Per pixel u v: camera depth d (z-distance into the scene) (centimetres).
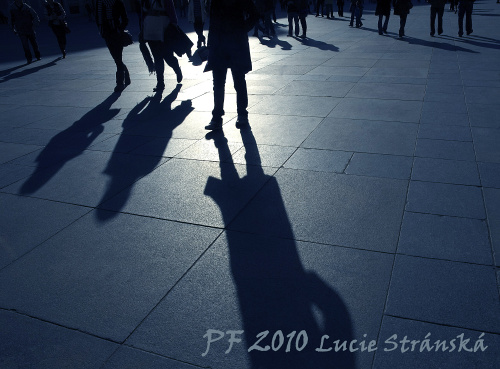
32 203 395
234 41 526
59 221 361
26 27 1262
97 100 774
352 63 963
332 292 260
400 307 245
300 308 249
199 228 338
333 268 281
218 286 271
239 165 449
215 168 446
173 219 353
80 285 280
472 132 505
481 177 395
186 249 312
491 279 264
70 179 442
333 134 521
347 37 1441
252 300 257
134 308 256
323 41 1372
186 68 1040
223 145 508
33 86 938
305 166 437
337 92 715
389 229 321
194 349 224
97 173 453
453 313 239
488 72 805
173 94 782
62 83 952
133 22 2909
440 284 262
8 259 312
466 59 940
